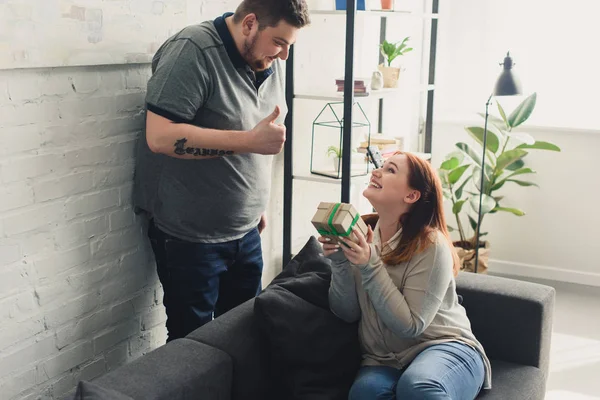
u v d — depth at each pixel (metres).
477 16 4.25
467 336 2.11
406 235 2.07
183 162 2.21
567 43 4.12
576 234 4.15
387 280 2.00
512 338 2.34
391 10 3.25
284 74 3.12
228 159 2.24
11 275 1.98
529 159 4.15
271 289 2.12
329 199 3.77
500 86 3.61
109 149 2.25
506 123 3.89
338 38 3.57
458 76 4.36
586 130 3.99
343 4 2.94
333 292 2.12
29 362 2.08
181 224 2.27
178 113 2.06
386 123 4.04
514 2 4.17
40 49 1.93
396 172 2.10
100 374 2.36
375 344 2.12
